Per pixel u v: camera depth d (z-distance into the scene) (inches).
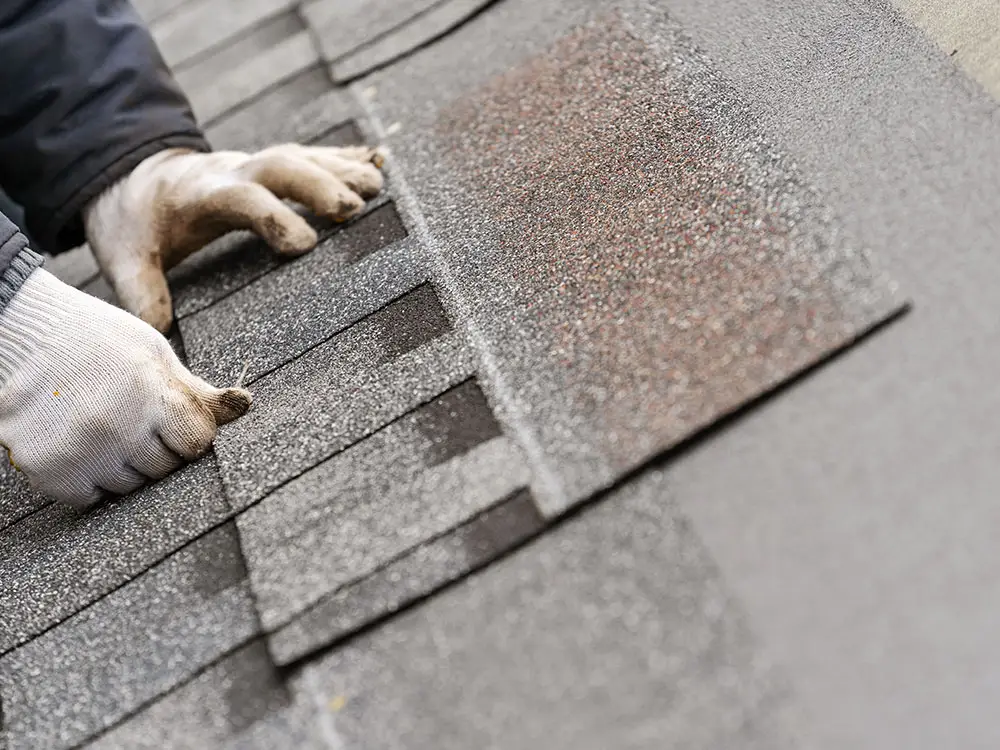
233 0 123.2
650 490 48.8
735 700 41.2
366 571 50.5
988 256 50.6
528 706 43.5
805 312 52.1
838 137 60.6
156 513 61.5
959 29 63.1
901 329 49.8
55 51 76.8
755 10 75.2
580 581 46.8
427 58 92.9
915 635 40.8
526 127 76.7
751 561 44.7
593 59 79.7
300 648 48.7
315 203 76.4
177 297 79.2
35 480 63.5
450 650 46.6
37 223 82.0
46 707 53.2
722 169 62.7
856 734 39.3
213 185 76.3
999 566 41.3
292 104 98.0
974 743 37.9
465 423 55.7
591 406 52.6
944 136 57.3
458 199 73.0
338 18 106.0
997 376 46.2
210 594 54.6
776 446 48.1
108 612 56.6
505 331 59.5
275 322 71.3
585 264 61.0
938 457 45.0
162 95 81.6
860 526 44.3
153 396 62.7
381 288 68.6
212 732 48.3
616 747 41.3
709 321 53.9
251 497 58.2
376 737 44.9
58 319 63.6
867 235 54.2
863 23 68.1
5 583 62.1
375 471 55.7
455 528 50.5
